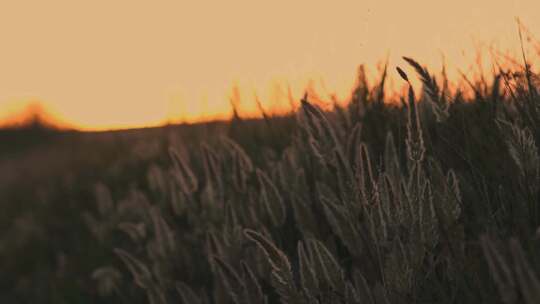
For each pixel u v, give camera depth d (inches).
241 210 82.7
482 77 84.9
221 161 86.6
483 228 66.8
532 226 65.2
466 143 73.2
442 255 64.9
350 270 72.4
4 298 114.2
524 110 74.9
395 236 63.3
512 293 55.4
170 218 95.2
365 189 64.8
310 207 77.7
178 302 78.5
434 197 64.0
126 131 214.7
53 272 115.3
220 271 64.7
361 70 93.7
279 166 81.3
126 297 89.4
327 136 71.3
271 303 73.4
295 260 76.7
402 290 63.2
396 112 86.8
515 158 66.1
